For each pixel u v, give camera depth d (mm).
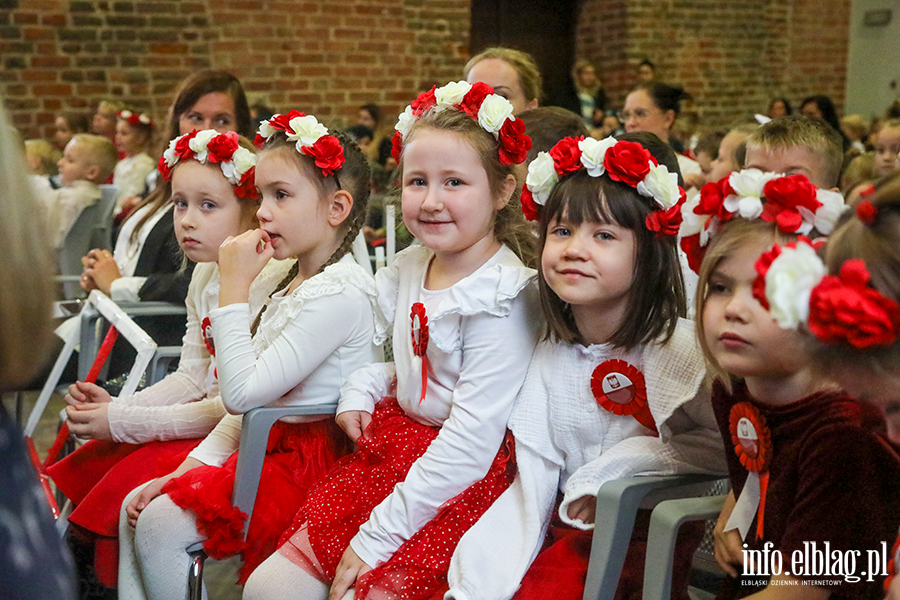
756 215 1036
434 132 1410
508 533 1316
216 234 1839
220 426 1709
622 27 6820
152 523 1525
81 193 3504
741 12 7164
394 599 1312
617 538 1184
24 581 595
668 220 1238
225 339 1548
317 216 1651
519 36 7199
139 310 2291
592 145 1269
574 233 1271
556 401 1350
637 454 1255
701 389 1263
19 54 5227
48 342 663
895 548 983
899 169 843
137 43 5473
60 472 1880
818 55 7598
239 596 2014
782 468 1070
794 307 803
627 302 1281
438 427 1489
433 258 1536
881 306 776
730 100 7281
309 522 1445
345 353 1619
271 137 1662
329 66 5980
